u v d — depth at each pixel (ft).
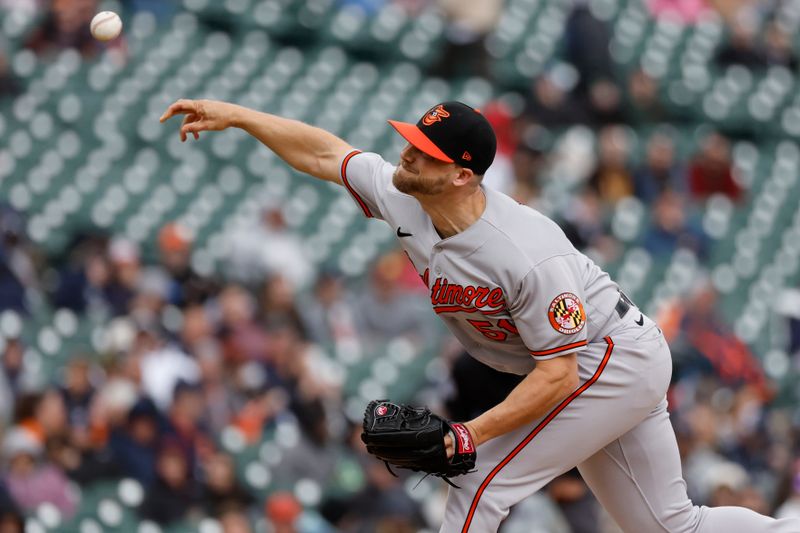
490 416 51.52
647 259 160.45
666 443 56.24
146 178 155.43
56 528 101.81
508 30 190.08
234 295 128.67
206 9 179.93
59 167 154.71
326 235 153.58
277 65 178.19
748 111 195.83
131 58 171.01
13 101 160.76
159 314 129.70
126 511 104.83
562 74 183.93
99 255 135.33
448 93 181.37
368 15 186.29
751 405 140.05
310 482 115.14
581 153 170.60
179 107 56.18
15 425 107.34
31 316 129.80
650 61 196.13
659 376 54.24
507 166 166.81
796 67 207.00
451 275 52.39
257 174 158.92
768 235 175.73
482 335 54.08
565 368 51.42
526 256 50.88
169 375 119.03
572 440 53.52
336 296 140.15
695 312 146.20
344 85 178.50
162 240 140.67
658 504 56.49
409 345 140.05
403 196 54.03
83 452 107.55
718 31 203.31
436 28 187.52
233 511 109.70
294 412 120.78
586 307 53.52
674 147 182.60
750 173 186.60
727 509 57.36
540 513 96.99
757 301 165.07
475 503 53.52
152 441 108.88
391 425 51.44
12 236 137.28
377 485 114.01
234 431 116.88
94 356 121.90
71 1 169.99
